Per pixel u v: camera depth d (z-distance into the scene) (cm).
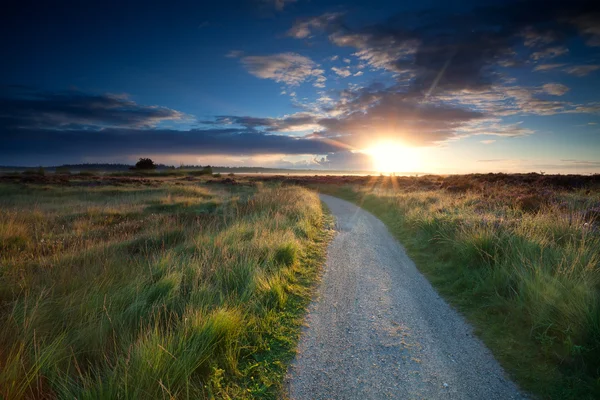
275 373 314
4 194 1952
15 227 881
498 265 510
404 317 436
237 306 416
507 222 691
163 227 895
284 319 428
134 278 494
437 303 480
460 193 1542
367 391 288
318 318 437
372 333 394
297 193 1956
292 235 826
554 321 353
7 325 329
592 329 316
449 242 719
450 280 561
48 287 452
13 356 288
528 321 379
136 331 346
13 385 248
